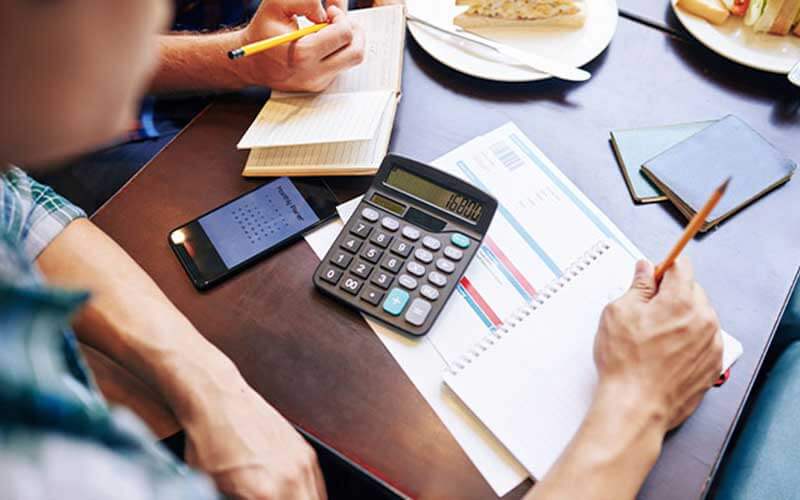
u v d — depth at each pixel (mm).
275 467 487
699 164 651
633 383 482
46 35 239
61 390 229
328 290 584
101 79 273
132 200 670
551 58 757
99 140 310
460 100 741
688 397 492
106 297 547
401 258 591
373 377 547
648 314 506
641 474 455
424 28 799
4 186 529
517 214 637
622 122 711
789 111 712
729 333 561
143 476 245
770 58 737
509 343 548
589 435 464
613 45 784
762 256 604
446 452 508
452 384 530
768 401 700
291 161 677
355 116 677
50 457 218
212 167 694
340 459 511
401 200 622
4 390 212
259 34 727
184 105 1008
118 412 261
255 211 648
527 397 521
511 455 502
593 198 651
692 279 524
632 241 617
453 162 683
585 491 440
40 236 561
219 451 493
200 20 1014
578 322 557
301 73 701
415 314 564
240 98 753
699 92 734
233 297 599
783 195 643
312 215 643
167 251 631
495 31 793
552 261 605
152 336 535
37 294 238
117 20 264
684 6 789
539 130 708
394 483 497
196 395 512
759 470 652
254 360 561
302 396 541
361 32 744
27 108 260
